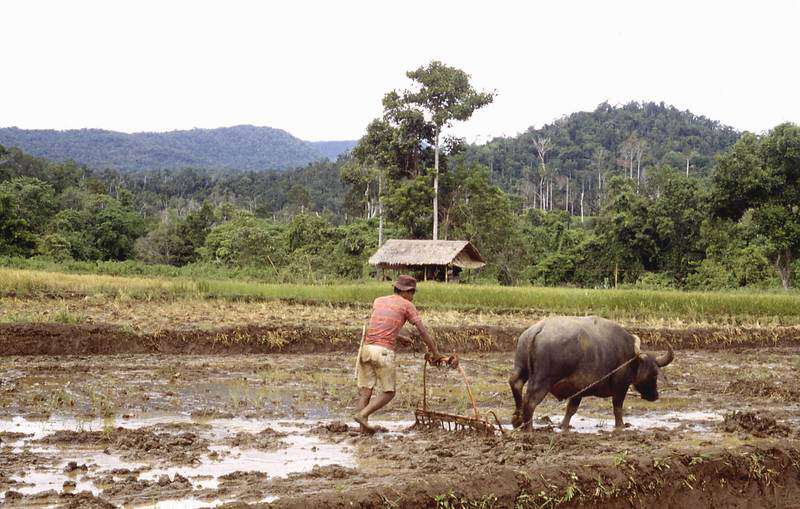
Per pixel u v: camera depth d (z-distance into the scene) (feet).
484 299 86.74
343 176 177.17
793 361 60.13
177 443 27.58
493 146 447.83
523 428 30.07
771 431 32.17
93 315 63.52
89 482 22.59
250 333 58.03
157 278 99.81
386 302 30.27
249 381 43.62
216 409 35.12
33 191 189.16
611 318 79.92
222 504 19.90
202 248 199.00
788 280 136.05
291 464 25.13
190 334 56.29
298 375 46.34
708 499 26.00
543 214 249.75
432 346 30.58
